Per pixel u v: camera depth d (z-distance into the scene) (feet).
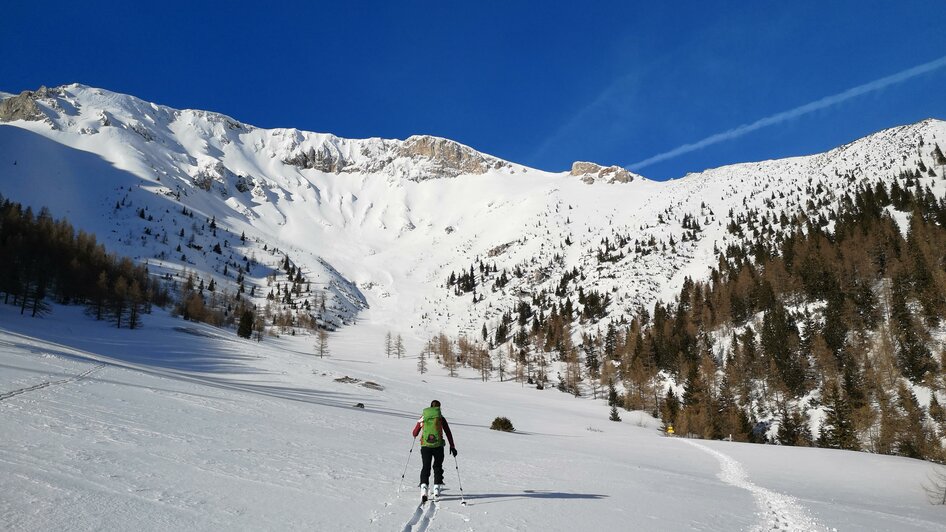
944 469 102.22
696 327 441.27
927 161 647.97
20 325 225.76
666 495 49.37
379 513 30.40
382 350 587.27
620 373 436.76
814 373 301.02
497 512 33.63
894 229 392.88
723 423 270.67
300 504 30.40
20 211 395.55
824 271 378.73
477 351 539.29
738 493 58.23
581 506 38.50
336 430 77.61
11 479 27.27
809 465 104.17
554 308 646.33
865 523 45.32
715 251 634.84
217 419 66.85
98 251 418.10
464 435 103.09
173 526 23.68
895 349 279.90
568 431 173.68
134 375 107.14
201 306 485.15
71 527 21.71
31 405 52.95
